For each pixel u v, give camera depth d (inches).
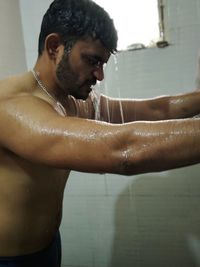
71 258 52.9
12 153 27.1
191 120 19.1
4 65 45.6
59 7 25.7
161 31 43.6
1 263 30.5
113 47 26.4
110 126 20.0
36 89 28.0
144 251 48.6
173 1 42.5
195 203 45.0
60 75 27.0
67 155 20.0
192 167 44.2
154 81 44.9
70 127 20.4
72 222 51.9
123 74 45.9
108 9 46.0
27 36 50.0
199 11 41.4
